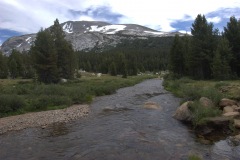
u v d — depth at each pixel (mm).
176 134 17234
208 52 57812
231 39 56438
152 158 13062
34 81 58656
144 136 16953
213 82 45750
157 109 26828
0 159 13797
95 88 44656
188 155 13250
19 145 16203
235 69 55844
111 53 175500
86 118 23984
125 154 13742
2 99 27281
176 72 72125
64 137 17672
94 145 15484
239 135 15664
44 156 14008
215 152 13570
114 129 19172
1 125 21938
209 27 59781
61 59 67375
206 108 19719
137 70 133125
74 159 13367
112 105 31172
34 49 60562
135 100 35031
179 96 35781
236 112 19375
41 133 19047
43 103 30141
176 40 72438
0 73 87250
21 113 27328
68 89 39281
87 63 145500
